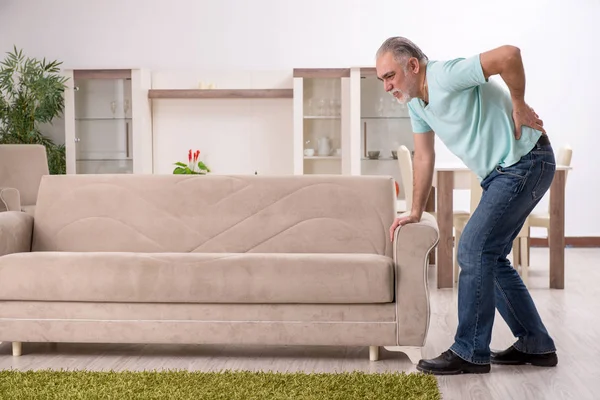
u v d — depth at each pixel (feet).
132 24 24.36
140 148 23.43
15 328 10.69
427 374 9.84
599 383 9.61
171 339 10.59
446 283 16.80
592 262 20.74
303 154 23.29
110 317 10.62
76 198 12.57
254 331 10.51
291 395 8.80
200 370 10.18
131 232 12.36
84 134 23.54
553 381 9.70
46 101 23.00
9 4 24.44
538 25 23.71
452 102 9.45
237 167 24.39
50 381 9.40
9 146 20.75
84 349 11.44
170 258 10.60
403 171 18.79
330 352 11.23
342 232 12.09
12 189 18.17
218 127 24.32
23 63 24.43
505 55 8.88
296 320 10.48
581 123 23.80
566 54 23.70
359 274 10.32
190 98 23.91
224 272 10.41
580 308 14.55
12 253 11.53
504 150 9.61
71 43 24.43
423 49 23.94
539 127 9.59
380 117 23.03
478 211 9.91
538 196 9.80
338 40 24.16
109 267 10.50
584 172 23.88
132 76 23.30
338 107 23.16
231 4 24.26
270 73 24.00
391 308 10.45
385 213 12.14
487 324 9.98
